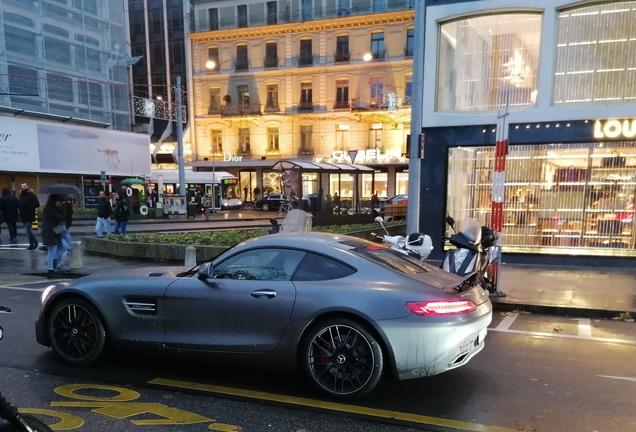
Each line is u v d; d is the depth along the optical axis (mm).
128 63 35469
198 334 4215
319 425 3436
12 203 15078
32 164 25562
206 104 39969
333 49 36250
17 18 27984
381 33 35188
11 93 25984
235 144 39406
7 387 4090
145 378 4324
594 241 10781
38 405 3723
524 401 3896
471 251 6816
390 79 35125
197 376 4383
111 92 34781
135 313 4418
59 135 27078
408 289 3854
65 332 4660
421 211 11727
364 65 35438
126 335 4430
